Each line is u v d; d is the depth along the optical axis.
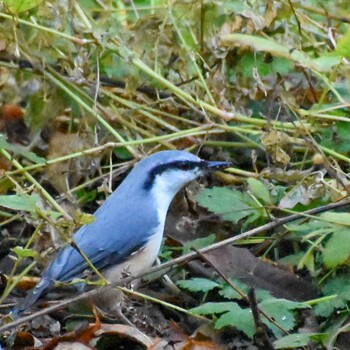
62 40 10.98
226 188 10.59
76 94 11.14
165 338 9.29
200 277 10.12
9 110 11.35
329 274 9.89
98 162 10.77
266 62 10.97
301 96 11.46
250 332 8.91
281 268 10.12
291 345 8.70
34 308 9.47
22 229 10.74
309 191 10.09
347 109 10.97
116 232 9.63
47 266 9.40
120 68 11.29
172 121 11.46
